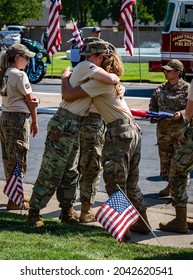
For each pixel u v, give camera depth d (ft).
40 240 30.53
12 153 37.22
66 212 35.29
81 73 31.50
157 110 40.73
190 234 34.58
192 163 33.40
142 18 312.29
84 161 35.17
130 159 32.24
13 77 36.52
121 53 152.56
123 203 28.60
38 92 92.68
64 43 256.73
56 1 78.95
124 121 31.83
